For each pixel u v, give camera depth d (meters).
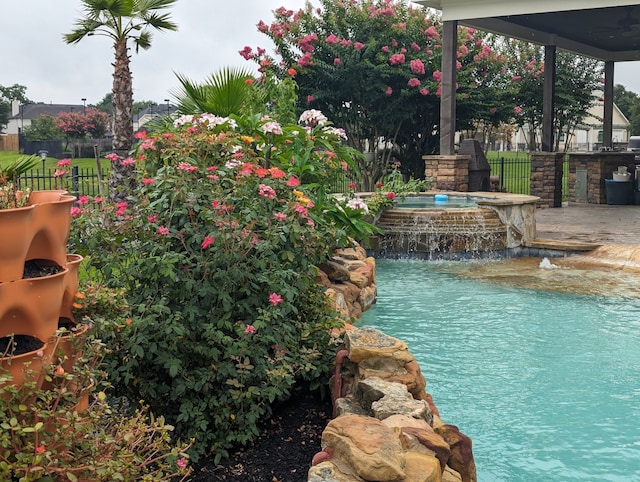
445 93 15.20
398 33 19.38
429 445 3.50
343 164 8.99
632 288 9.52
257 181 4.82
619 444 4.82
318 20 19.75
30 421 2.75
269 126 6.43
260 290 4.43
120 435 2.96
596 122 53.34
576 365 6.41
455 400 5.60
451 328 7.60
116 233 4.39
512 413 5.34
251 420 4.11
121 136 13.00
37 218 2.76
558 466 4.49
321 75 19.08
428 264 11.66
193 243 4.43
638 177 18.81
